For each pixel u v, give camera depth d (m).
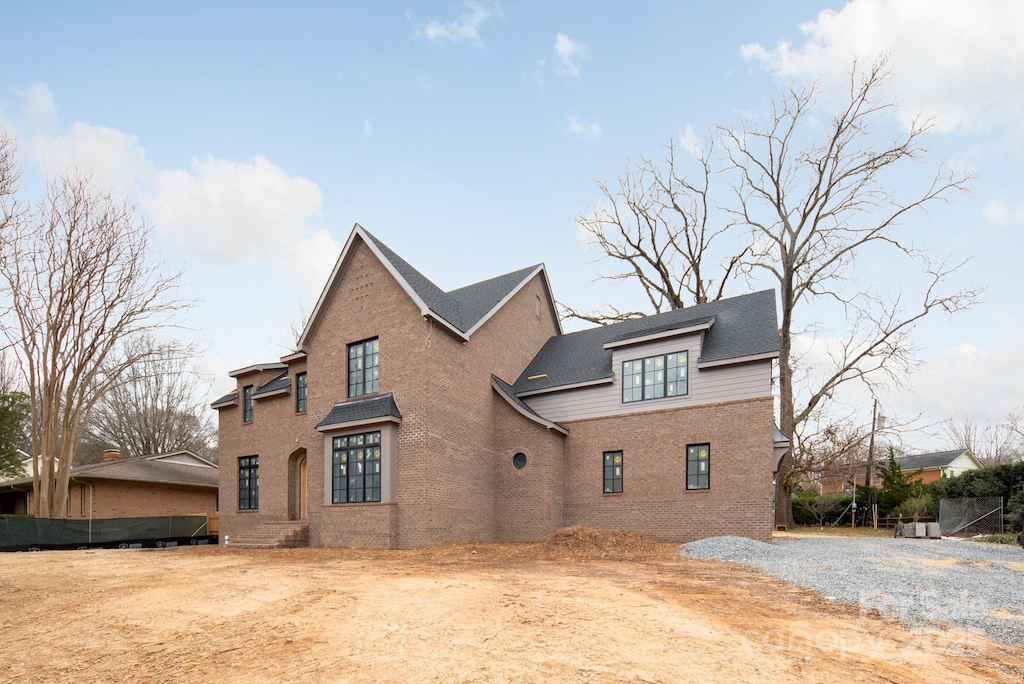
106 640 7.21
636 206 38.66
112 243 26.84
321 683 5.48
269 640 6.92
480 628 7.15
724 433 18.03
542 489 20.00
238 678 5.73
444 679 5.45
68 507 28.83
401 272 19.27
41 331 25.75
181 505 32.50
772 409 17.36
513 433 20.92
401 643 6.60
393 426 18.08
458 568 12.78
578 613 7.88
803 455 31.75
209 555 16.75
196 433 53.28
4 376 35.28
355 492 18.45
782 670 5.66
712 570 12.31
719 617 7.77
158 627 7.70
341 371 20.02
